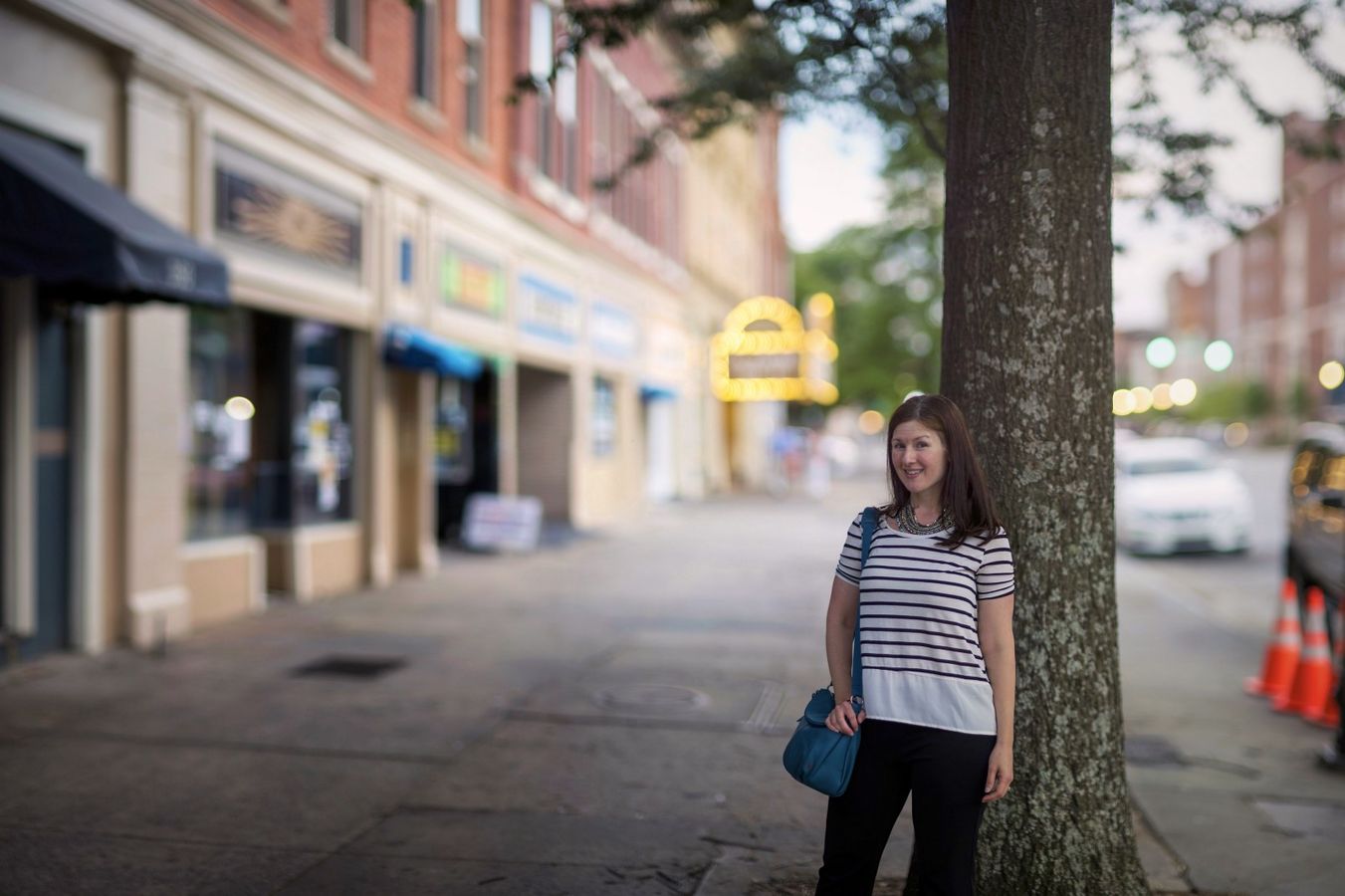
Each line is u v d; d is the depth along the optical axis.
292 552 11.75
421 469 14.48
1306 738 6.83
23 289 7.99
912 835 5.00
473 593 12.59
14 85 7.86
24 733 6.43
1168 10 6.50
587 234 21.14
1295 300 81.88
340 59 11.85
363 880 4.37
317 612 11.04
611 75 22.34
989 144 3.62
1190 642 10.16
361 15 12.55
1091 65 3.60
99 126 8.60
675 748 6.32
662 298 27.42
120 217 7.21
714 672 8.41
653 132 8.98
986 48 3.63
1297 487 9.42
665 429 28.98
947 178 3.81
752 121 8.93
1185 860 4.76
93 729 6.54
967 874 2.93
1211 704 7.75
